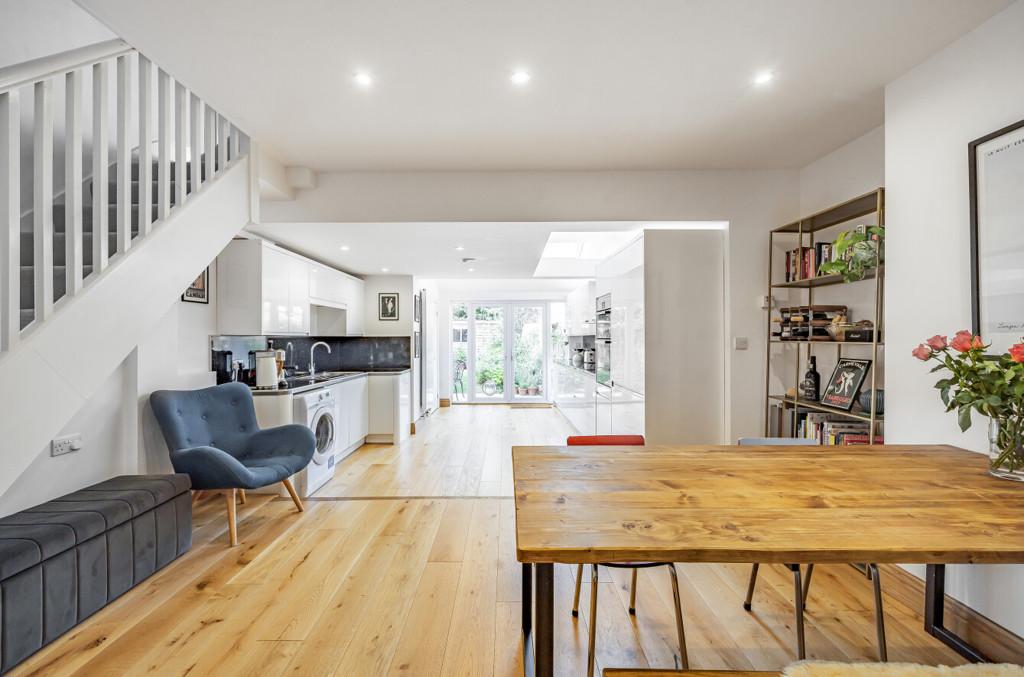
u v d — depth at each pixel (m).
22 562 1.75
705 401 3.78
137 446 2.75
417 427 6.82
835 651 1.88
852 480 1.57
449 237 4.22
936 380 2.17
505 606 2.19
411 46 2.12
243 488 2.79
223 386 3.31
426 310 7.68
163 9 1.86
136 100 3.11
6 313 1.71
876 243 2.48
